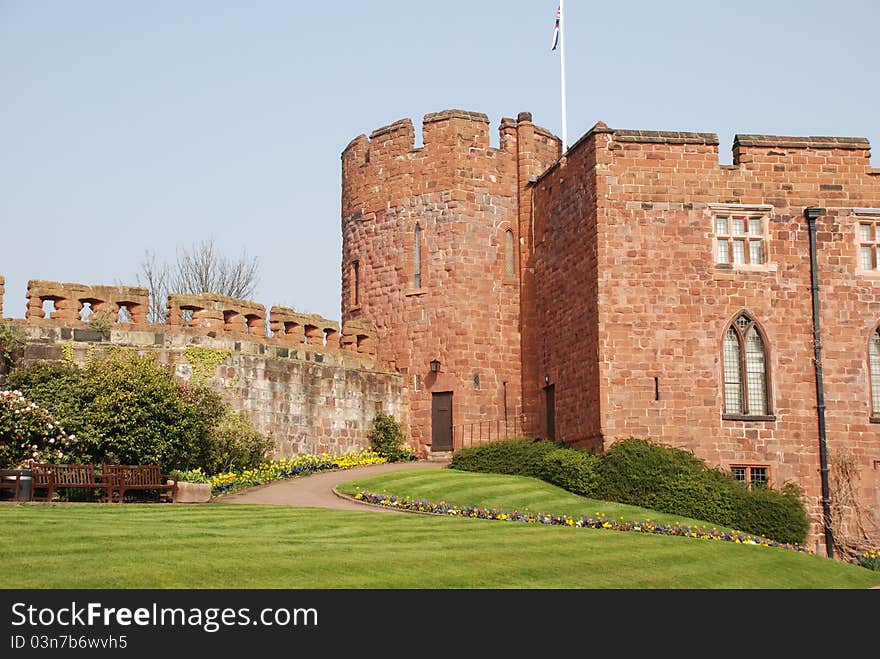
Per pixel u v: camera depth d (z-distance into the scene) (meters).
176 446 26.91
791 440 29.59
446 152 36.88
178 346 30.52
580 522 24.58
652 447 28.53
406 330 36.91
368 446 35.53
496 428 35.88
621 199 30.11
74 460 25.38
